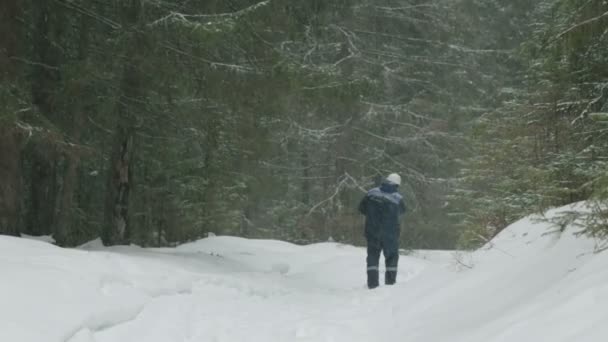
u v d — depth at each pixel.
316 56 18.09
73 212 16.59
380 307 5.82
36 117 8.38
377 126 19.20
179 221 16.44
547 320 2.90
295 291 7.35
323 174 22.38
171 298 5.54
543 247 4.42
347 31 18.52
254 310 5.68
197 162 16.33
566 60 6.79
